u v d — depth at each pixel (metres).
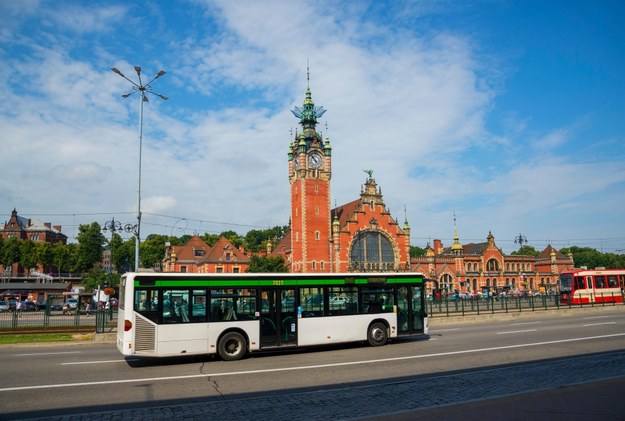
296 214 81.56
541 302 46.50
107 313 32.62
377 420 9.67
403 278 23.53
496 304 43.94
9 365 18.11
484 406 10.45
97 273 69.00
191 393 12.94
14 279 108.94
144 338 17.92
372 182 83.88
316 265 78.69
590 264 158.25
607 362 16.28
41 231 142.88
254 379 14.79
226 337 19.05
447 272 89.56
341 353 20.34
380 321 22.64
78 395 12.80
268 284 20.28
